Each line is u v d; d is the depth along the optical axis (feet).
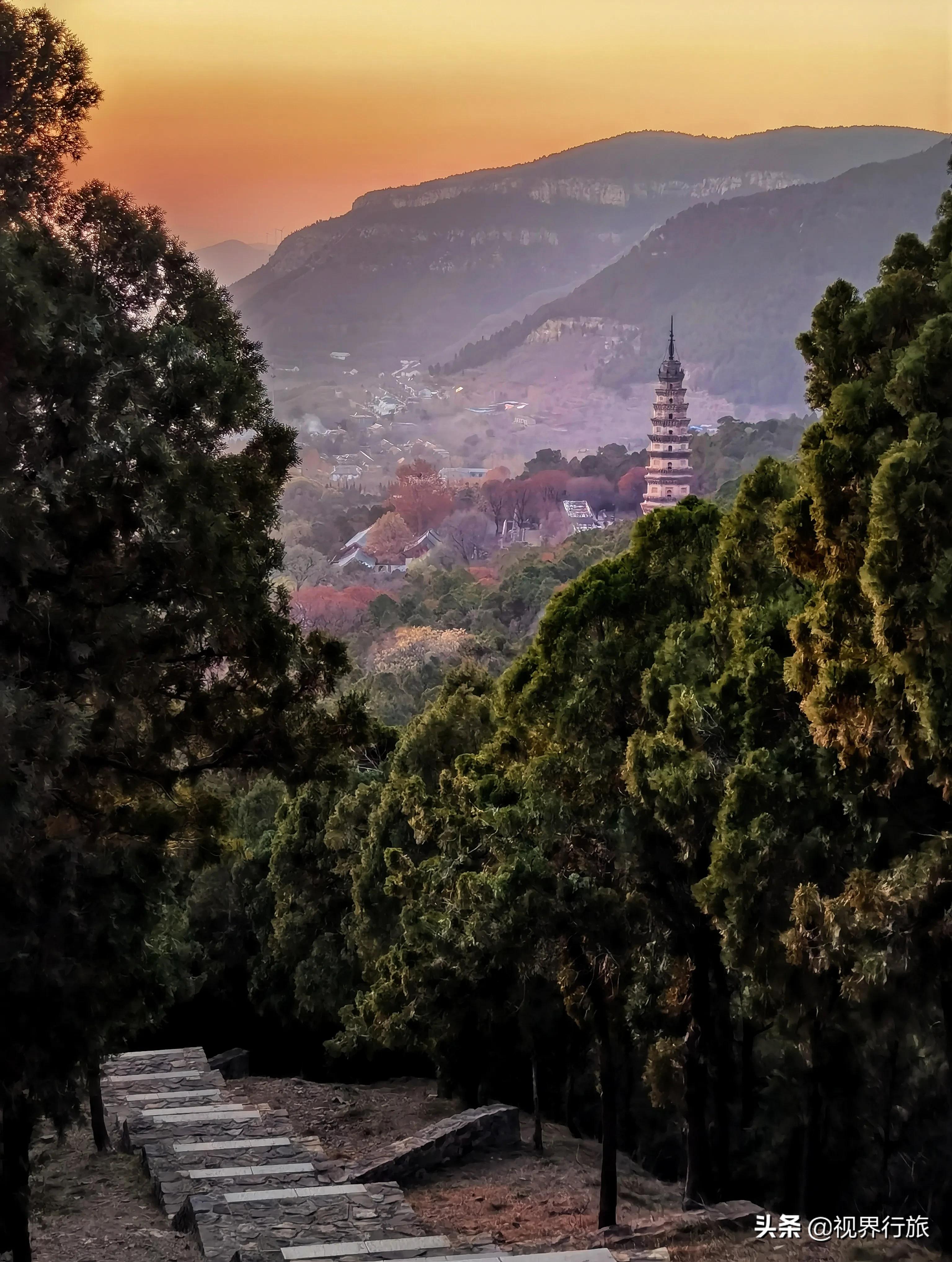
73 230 50.44
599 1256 42.63
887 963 44.73
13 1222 43.98
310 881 112.78
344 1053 97.30
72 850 44.55
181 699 52.75
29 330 42.47
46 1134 66.39
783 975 50.72
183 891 89.66
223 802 53.78
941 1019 54.08
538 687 68.64
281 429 54.85
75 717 42.42
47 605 44.83
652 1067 61.57
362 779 114.01
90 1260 45.83
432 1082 107.65
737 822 51.19
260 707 53.72
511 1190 67.05
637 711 66.28
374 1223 48.83
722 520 64.64
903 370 41.50
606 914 54.54
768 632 56.39
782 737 54.54
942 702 41.14
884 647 41.86
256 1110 70.74
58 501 44.75
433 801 72.18
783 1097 68.69
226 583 48.19
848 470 45.14
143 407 46.62
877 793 48.98
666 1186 73.31
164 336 46.91
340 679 55.01
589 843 57.82
